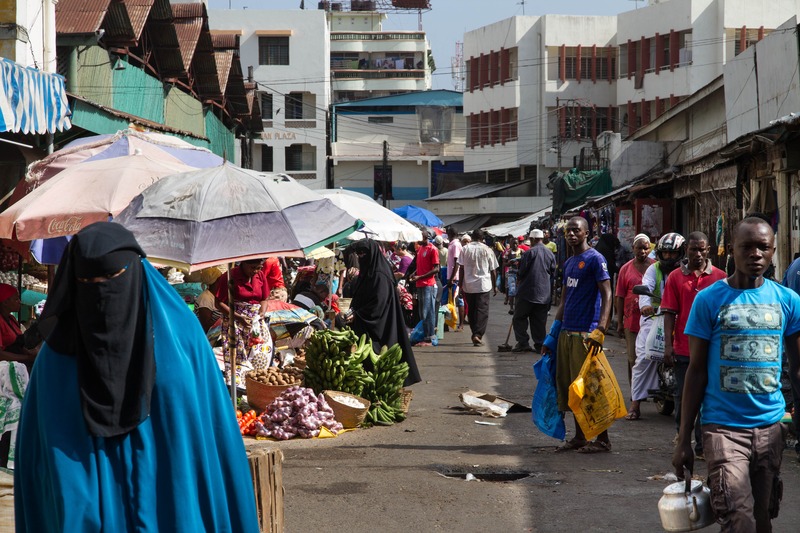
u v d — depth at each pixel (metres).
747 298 4.57
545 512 6.32
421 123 60.12
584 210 29.50
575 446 8.23
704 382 4.65
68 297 3.30
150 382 3.32
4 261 10.07
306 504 6.48
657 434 8.97
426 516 6.21
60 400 3.29
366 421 9.40
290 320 11.02
